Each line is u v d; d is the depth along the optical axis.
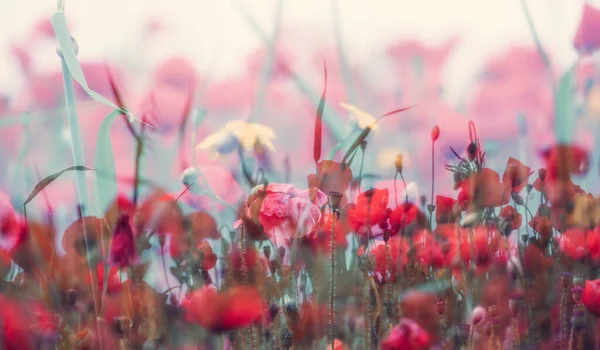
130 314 1.90
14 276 1.91
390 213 1.90
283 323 1.89
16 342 1.90
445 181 1.94
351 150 1.94
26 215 1.91
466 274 1.92
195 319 1.87
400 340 1.86
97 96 1.93
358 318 1.90
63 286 1.91
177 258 1.90
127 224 1.90
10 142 1.93
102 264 1.91
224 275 1.89
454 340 1.90
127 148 1.93
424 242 1.91
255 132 1.93
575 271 1.94
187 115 1.94
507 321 1.92
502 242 1.93
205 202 1.90
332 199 1.89
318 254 1.89
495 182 1.94
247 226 1.88
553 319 1.92
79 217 1.91
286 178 1.93
